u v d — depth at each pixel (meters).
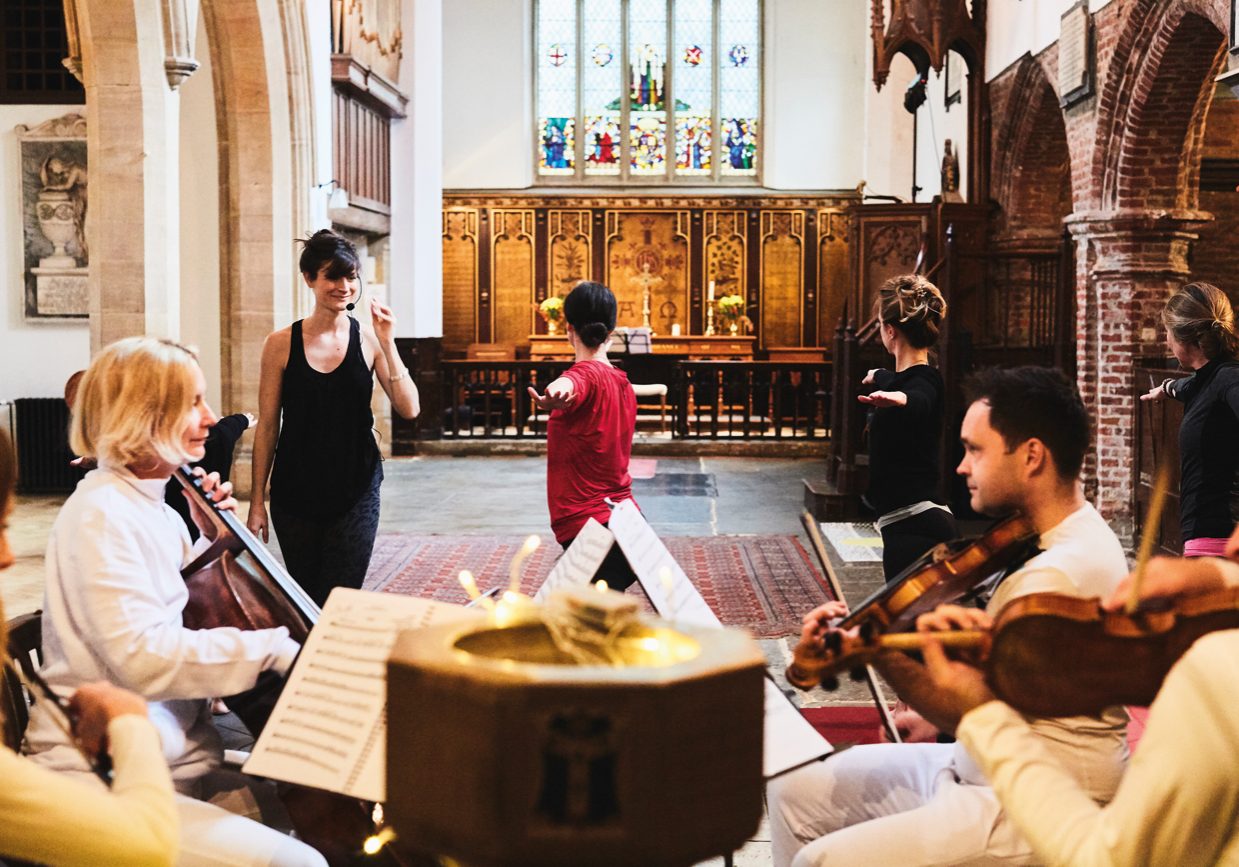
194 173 12.36
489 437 17.25
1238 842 1.62
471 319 21.98
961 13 13.95
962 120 16.58
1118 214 10.45
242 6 11.62
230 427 5.29
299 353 4.61
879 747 2.94
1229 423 5.01
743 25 22.36
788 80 22.06
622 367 19.28
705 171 22.56
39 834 1.73
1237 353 5.12
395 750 1.31
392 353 4.79
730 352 20.42
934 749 2.92
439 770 1.27
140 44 8.88
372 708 2.27
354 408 4.70
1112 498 10.71
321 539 4.75
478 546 10.03
